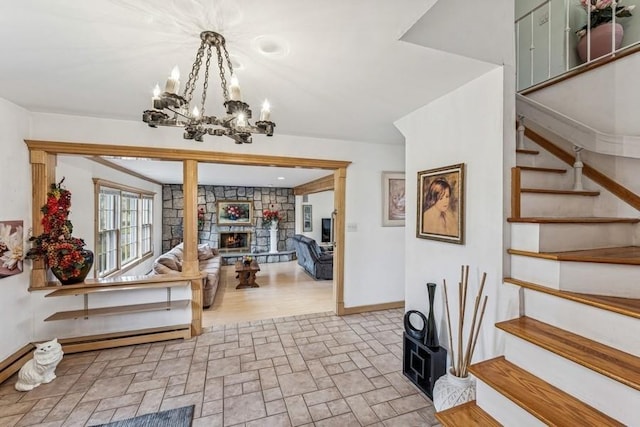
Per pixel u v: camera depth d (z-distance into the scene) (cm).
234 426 186
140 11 133
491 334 190
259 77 202
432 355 213
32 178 274
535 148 253
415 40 160
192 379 238
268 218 857
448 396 181
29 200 272
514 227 182
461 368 192
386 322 368
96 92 230
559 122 219
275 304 450
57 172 330
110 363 263
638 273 142
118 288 292
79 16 137
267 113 150
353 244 401
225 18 138
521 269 177
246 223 871
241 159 341
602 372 115
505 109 184
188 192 326
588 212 216
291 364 263
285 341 311
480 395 157
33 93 231
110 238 468
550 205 205
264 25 144
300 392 222
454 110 221
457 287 217
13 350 251
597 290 149
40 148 274
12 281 251
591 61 225
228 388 226
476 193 201
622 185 204
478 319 198
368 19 141
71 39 157
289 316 392
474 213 202
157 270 393
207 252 702
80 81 210
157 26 145
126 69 192
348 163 391
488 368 156
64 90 226
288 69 190
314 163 374
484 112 195
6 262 243
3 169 241
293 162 364
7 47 164
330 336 325
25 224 266
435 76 198
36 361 228
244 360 270
